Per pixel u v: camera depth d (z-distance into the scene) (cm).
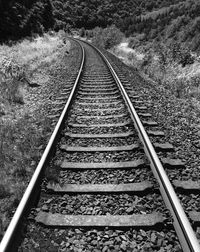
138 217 381
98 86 1134
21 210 362
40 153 566
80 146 598
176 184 448
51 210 405
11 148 593
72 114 794
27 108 918
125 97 888
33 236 354
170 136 656
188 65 1823
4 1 2798
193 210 397
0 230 357
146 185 441
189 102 1103
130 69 1834
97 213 397
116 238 351
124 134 643
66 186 451
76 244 346
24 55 1972
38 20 3759
